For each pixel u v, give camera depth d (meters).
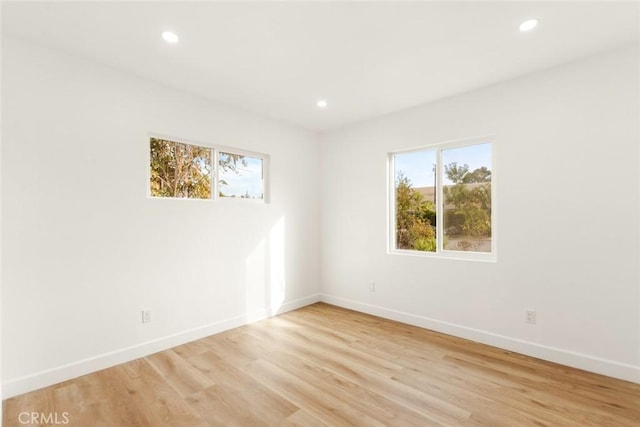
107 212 2.39
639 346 2.11
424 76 2.59
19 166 2.02
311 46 2.13
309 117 3.65
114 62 2.34
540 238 2.51
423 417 1.79
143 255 2.59
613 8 1.74
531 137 2.54
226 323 3.18
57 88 2.17
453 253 3.13
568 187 2.38
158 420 1.77
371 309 3.71
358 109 3.37
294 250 3.94
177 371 2.32
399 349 2.71
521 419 1.76
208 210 3.06
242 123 3.36
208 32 1.97
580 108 2.32
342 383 2.15
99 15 1.79
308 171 4.14
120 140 2.47
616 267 2.19
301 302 4.02
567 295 2.39
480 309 2.84
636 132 2.12
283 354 2.61
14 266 1.99
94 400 1.95
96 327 2.33
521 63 2.38
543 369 2.33
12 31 1.94
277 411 1.85
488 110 2.78
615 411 1.82
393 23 1.88
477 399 1.96
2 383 1.94
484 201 2.94
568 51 2.21
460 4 1.70
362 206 3.79
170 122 2.77
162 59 2.30
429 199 3.33
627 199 2.15
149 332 2.62
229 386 2.12
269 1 1.67
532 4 1.71
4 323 1.95
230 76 2.58
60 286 2.17
